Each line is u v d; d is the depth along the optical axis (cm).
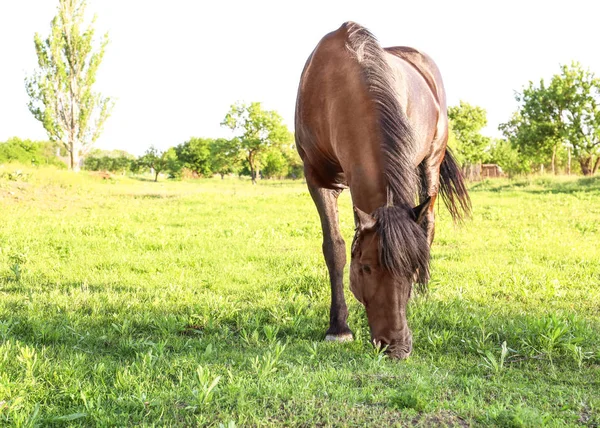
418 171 466
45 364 332
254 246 888
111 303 515
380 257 303
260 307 515
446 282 616
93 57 3816
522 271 675
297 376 317
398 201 323
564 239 930
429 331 423
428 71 519
